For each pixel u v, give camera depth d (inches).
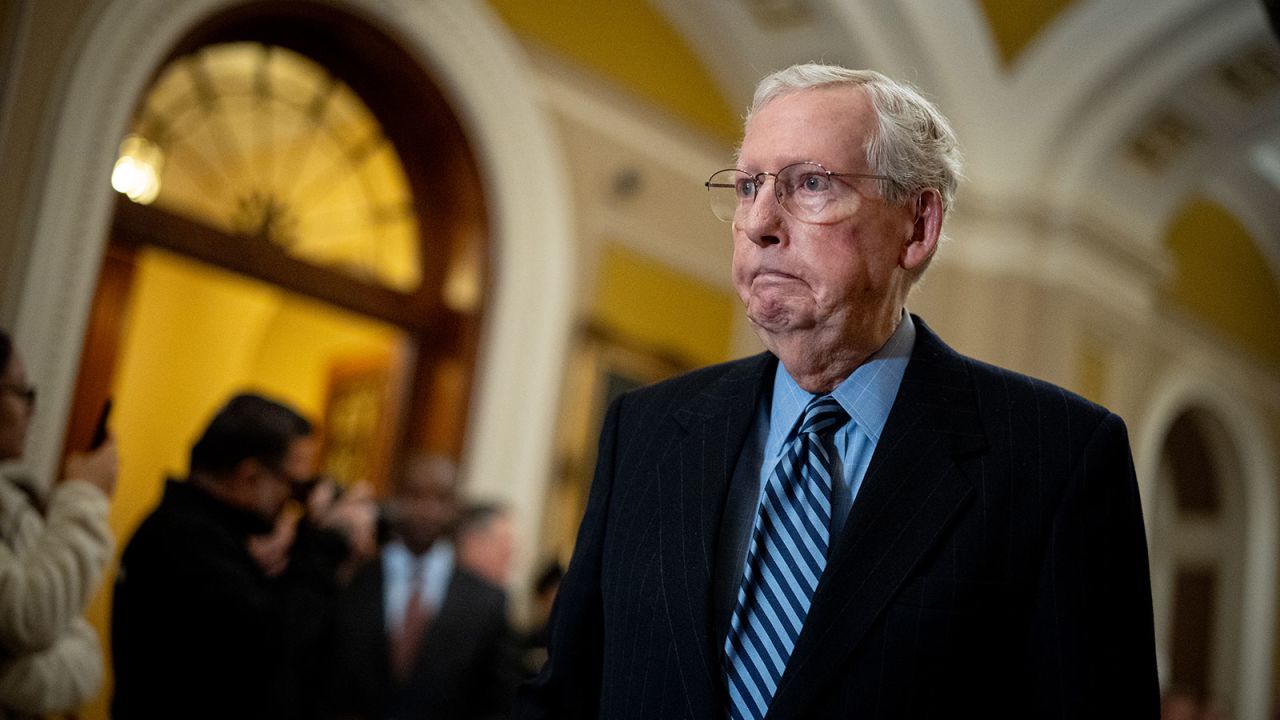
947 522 49.6
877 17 276.1
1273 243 435.8
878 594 48.6
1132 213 335.0
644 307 262.2
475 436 230.4
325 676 147.6
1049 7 283.1
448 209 236.4
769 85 55.9
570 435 244.8
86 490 100.3
